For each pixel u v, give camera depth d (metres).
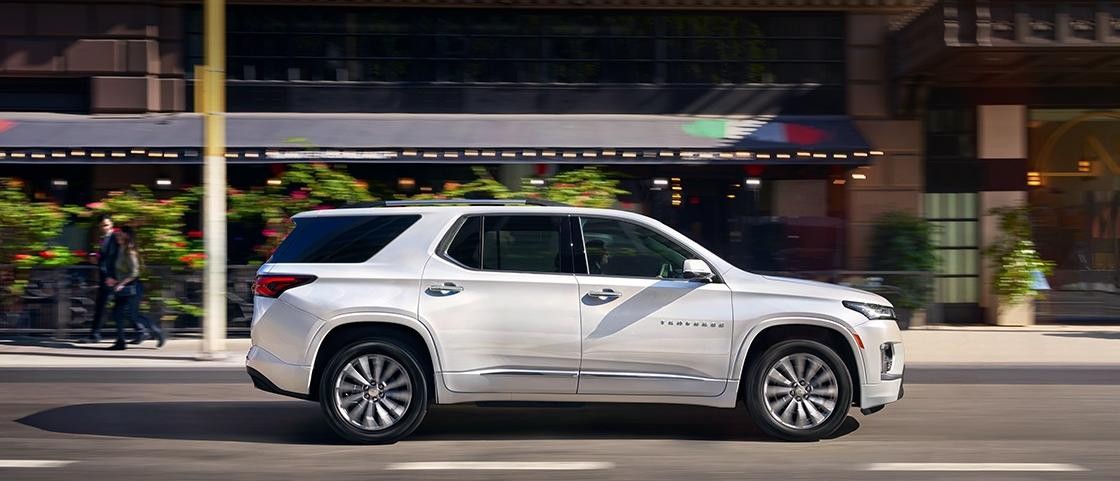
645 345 7.37
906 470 6.60
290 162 15.05
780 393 7.51
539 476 6.41
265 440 7.58
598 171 15.20
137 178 16.08
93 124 15.83
